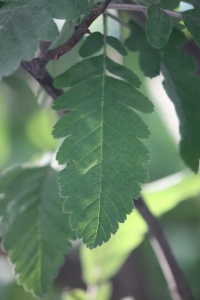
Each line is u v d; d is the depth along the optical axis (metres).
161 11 0.35
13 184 0.49
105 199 0.35
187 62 0.43
